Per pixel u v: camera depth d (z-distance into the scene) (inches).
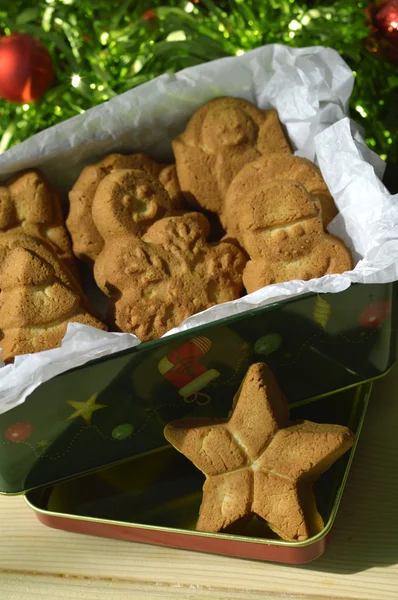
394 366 24.3
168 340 20.7
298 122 24.5
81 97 25.7
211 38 25.5
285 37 25.5
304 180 23.6
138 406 21.8
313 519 21.0
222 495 21.2
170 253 22.5
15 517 23.0
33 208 23.6
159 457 23.0
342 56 26.1
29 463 22.0
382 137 25.9
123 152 25.0
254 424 21.2
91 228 23.9
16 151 23.8
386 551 21.7
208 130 24.3
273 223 22.5
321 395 23.0
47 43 25.7
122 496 22.5
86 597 21.7
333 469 22.0
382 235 22.0
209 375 21.8
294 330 21.6
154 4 26.2
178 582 21.7
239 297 22.9
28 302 21.7
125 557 22.2
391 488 22.5
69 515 21.9
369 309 21.7
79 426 21.7
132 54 25.4
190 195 24.3
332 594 21.3
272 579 21.6
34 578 22.1
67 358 20.4
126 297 22.2
